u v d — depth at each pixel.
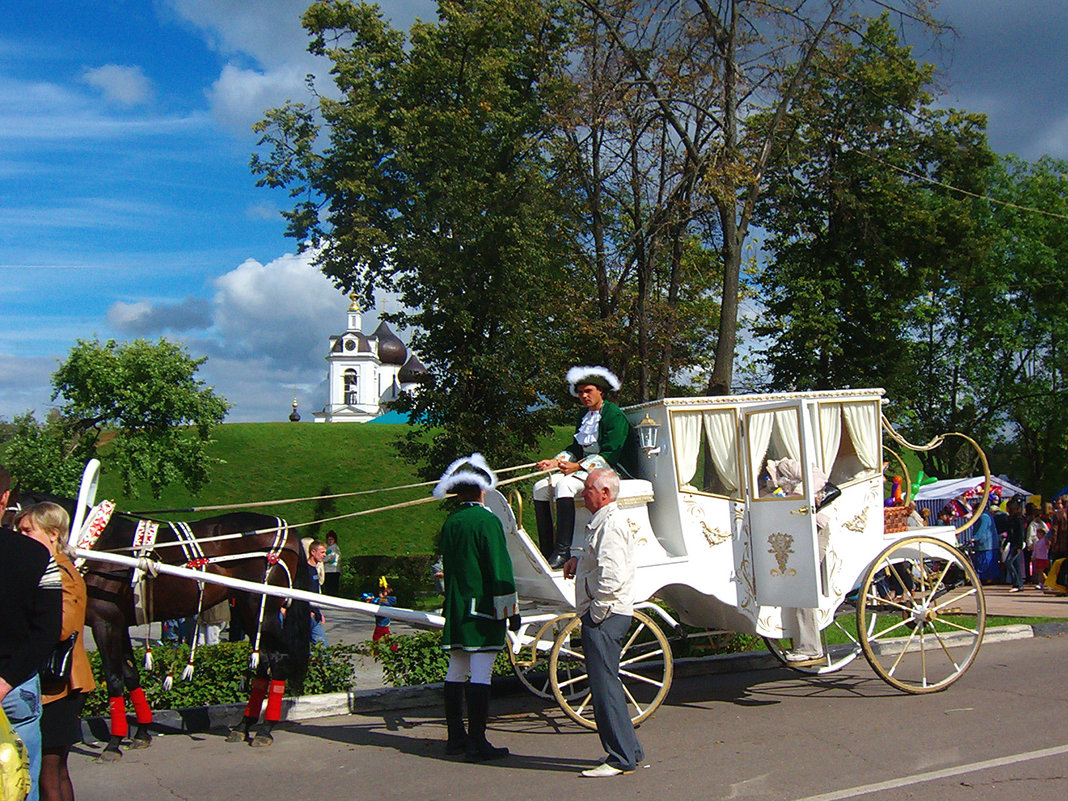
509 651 8.12
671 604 8.94
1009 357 35.91
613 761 6.16
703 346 26.36
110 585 7.62
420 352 22.84
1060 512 18.19
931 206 27.34
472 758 6.76
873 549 8.50
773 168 20.86
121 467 25.30
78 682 5.03
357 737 7.75
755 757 6.44
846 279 27.86
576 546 7.70
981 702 7.87
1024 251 34.75
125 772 6.91
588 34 18.41
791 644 10.26
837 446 8.45
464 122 21.36
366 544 35.81
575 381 8.28
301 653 7.88
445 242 20.95
